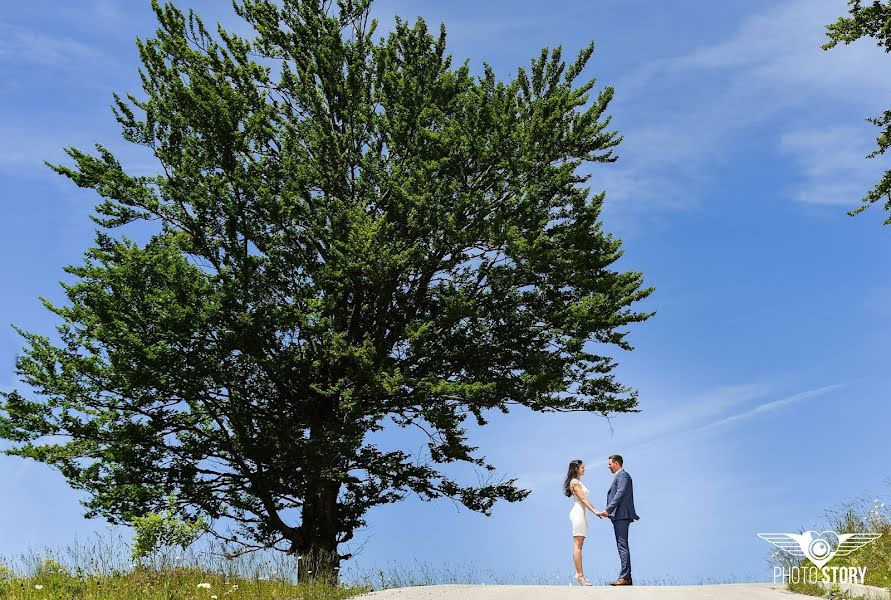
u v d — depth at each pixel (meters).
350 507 19.47
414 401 18.67
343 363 18.67
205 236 18.08
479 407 19.88
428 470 19.64
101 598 10.77
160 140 18.52
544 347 19.94
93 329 16.19
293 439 18.34
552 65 19.92
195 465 18.05
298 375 18.42
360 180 19.08
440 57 20.61
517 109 19.67
